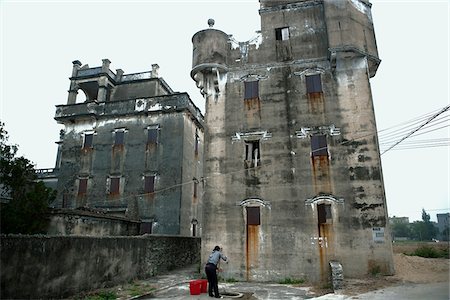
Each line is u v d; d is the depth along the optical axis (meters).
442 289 11.46
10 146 15.02
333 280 12.75
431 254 19.30
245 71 18.69
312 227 15.61
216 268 12.14
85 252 12.20
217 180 17.33
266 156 17.12
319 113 17.11
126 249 15.16
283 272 15.36
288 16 19.17
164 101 27.31
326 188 15.94
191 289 12.41
